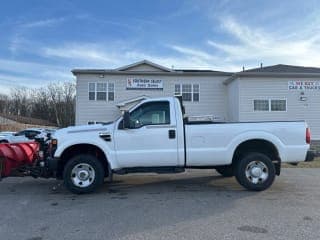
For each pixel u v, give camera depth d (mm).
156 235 5008
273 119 24625
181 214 6129
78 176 7898
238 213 6176
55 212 6312
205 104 27094
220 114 27125
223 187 8664
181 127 8016
